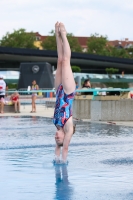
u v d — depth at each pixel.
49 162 9.50
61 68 9.66
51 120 21.17
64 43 9.59
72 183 7.48
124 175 8.11
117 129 16.39
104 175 8.12
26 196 6.64
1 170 8.63
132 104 20.84
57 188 7.13
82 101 22.45
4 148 11.54
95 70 120.38
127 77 104.56
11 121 20.62
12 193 6.82
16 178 7.89
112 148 11.49
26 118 22.70
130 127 17.22
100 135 14.42
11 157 10.14
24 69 57.97
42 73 57.53
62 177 7.96
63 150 9.53
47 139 13.46
